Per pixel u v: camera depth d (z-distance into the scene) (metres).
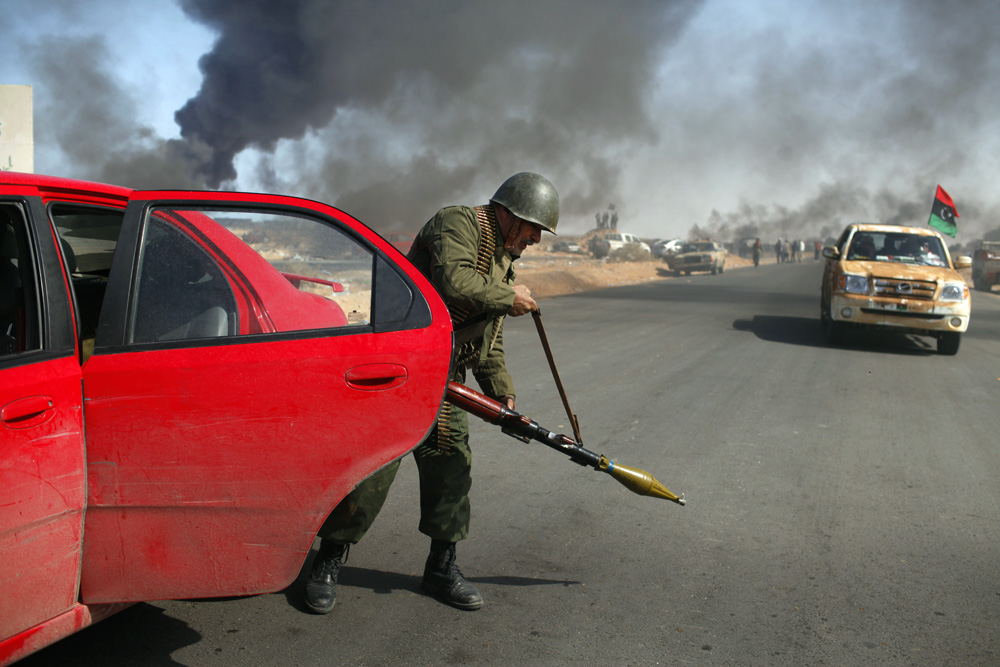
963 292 9.95
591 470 4.36
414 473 4.22
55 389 1.82
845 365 8.78
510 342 9.73
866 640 2.53
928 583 2.99
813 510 3.80
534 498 3.86
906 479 4.38
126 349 1.93
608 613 2.66
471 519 3.55
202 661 2.27
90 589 1.93
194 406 1.94
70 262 2.63
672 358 8.73
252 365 1.99
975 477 4.45
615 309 15.44
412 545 3.22
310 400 2.04
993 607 2.80
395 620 2.56
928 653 2.46
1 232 2.05
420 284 2.23
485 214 2.54
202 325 2.05
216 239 2.16
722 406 6.18
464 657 2.34
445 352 2.19
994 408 6.61
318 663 2.28
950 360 9.72
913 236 11.23
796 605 2.77
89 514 1.90
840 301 10.30
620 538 3.37
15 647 1.78
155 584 1.98
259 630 2.47
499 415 2.51
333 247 2.21
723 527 3.53
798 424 5.66
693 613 2.68
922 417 6.09
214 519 2.00
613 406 6.05
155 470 1.93
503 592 2.80
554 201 2.55
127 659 2.26
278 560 2.07
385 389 2.11
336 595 2.73
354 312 2.18
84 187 2.07
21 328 1.90
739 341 10.61
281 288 2.19
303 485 2.05
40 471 1.78
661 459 4.61
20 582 1.77
